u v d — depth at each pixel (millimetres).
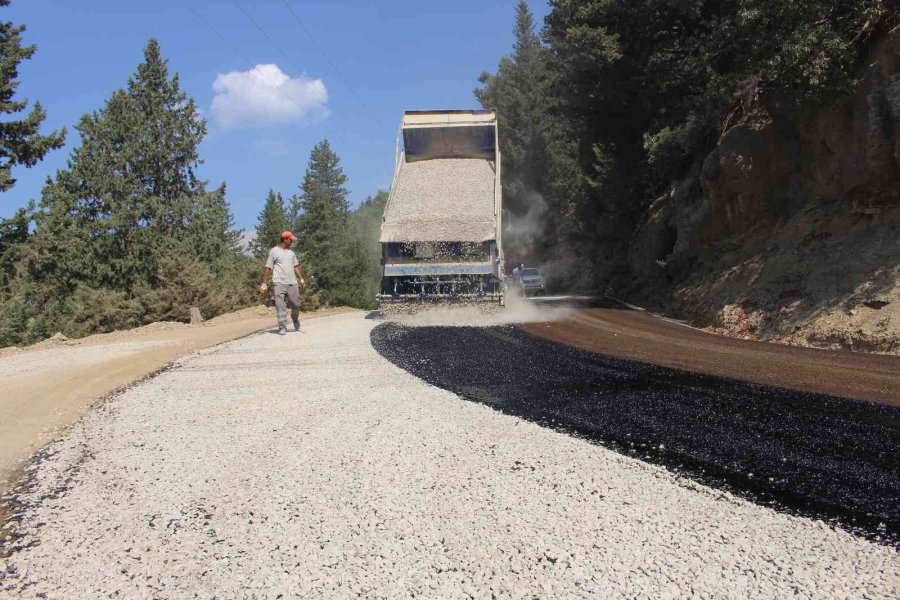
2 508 3725
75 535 3311
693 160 22000
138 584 2803
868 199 12008
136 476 4152
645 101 25750
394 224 13773
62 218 33281
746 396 5996
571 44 24562
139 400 6289
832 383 6641
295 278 11539
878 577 2697
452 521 3307
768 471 3984
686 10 18484
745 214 16734
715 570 2768
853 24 12086
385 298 13711
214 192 38875
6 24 31484
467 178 15680
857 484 3750
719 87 15914
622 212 30125
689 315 16172
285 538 3180
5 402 6438
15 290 32000
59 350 10555
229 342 10516
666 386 6473
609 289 29719
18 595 2740
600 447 4473
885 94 11344
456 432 4863
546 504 3500
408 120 16250
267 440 4828
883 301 10016
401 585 2711
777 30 13383
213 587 2758
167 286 22375
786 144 15266
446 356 8414
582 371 7316
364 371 7480
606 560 2865
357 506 3535
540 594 2607
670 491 3670
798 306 11688
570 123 33000
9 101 31141
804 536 3092
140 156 36438
